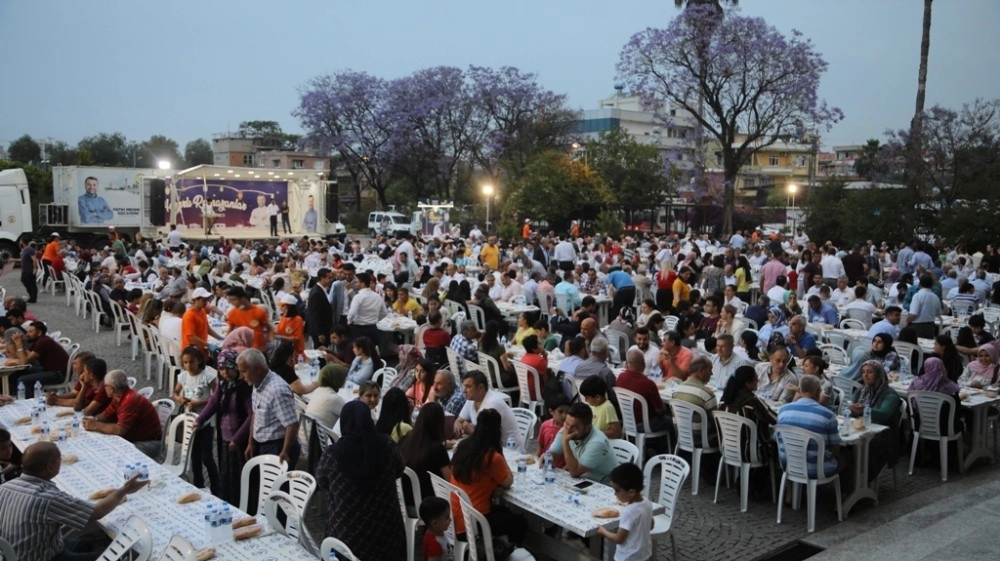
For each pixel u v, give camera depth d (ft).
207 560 16.44
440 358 40.86
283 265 71.77
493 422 20.62
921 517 26.53
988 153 110.32
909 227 109.81
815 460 25.48
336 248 90.94
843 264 71.51
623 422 30.96
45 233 117.91
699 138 144.97
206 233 119.03
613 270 64.18
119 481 21.42
